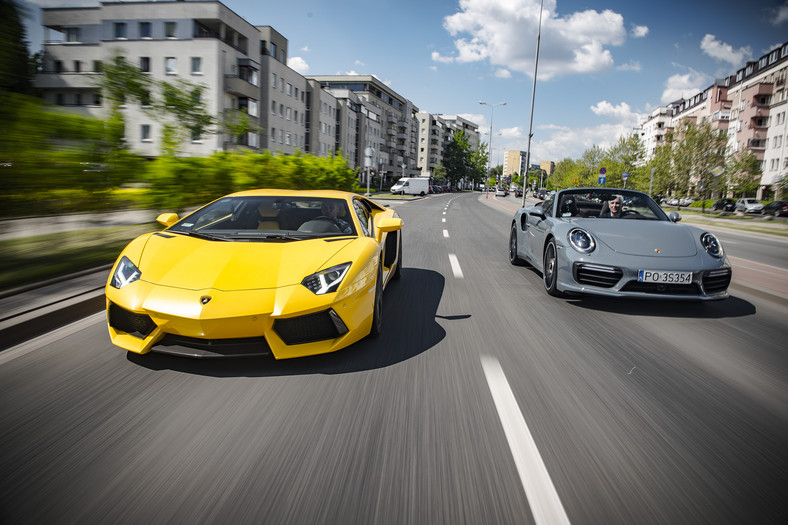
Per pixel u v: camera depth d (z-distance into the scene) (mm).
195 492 1674
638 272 4168
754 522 1586
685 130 42562
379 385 2633
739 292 5762
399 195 51125
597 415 2361
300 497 1660
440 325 3871
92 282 4516
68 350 3051
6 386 2518
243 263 2926
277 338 2688
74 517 1530
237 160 9617
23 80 4730
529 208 6598
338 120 65188
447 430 2156
